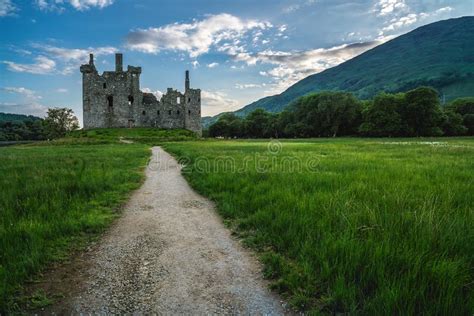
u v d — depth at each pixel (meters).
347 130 90.44
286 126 98.50
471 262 3.64
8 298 3.44
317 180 8.77
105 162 17.05
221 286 3.87
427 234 4.25
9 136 112.25
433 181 8.31
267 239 5.21
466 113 82.25
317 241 4.54
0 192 7.73
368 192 6.90
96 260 4.66
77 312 3.32
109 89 94.00
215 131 125.00
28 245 4.68
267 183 8.73
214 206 8.12
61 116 96.81
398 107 73.50
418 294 3.05
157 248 5.14
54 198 7.46
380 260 3.65
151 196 9.48
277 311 3.34
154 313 3.29
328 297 3.42
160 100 103.25
